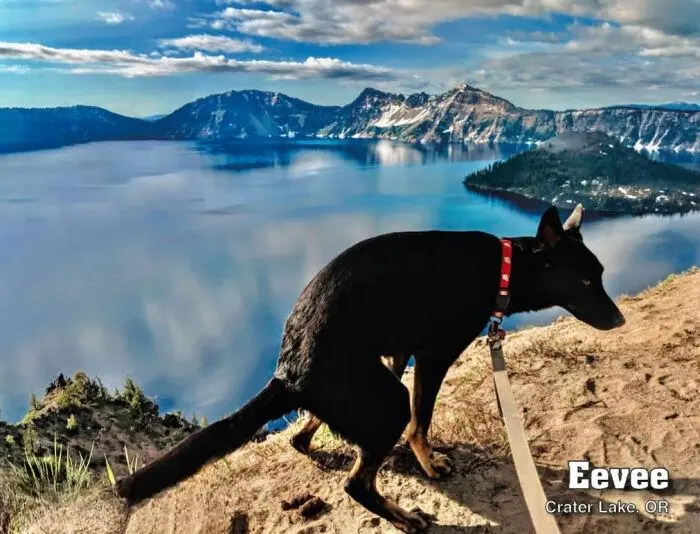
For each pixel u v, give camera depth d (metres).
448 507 1.17
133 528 1.21
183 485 1.31
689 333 1.82
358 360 1.07
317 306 1.10
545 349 1.88
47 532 1.23
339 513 1.19
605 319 1.27
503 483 1.23
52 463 1.71
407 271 1.13
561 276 1.25
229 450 1.00
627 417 1.40
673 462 1.22
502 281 1.19
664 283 2.63
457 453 1.35
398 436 1.08
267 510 1.24
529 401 1.54
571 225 1.33
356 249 1.16
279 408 1.06
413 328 1.13
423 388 1.21
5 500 1.45
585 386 1.57
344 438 1.08
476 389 1.67
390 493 1.24
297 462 1.42
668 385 1.53
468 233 1.22
